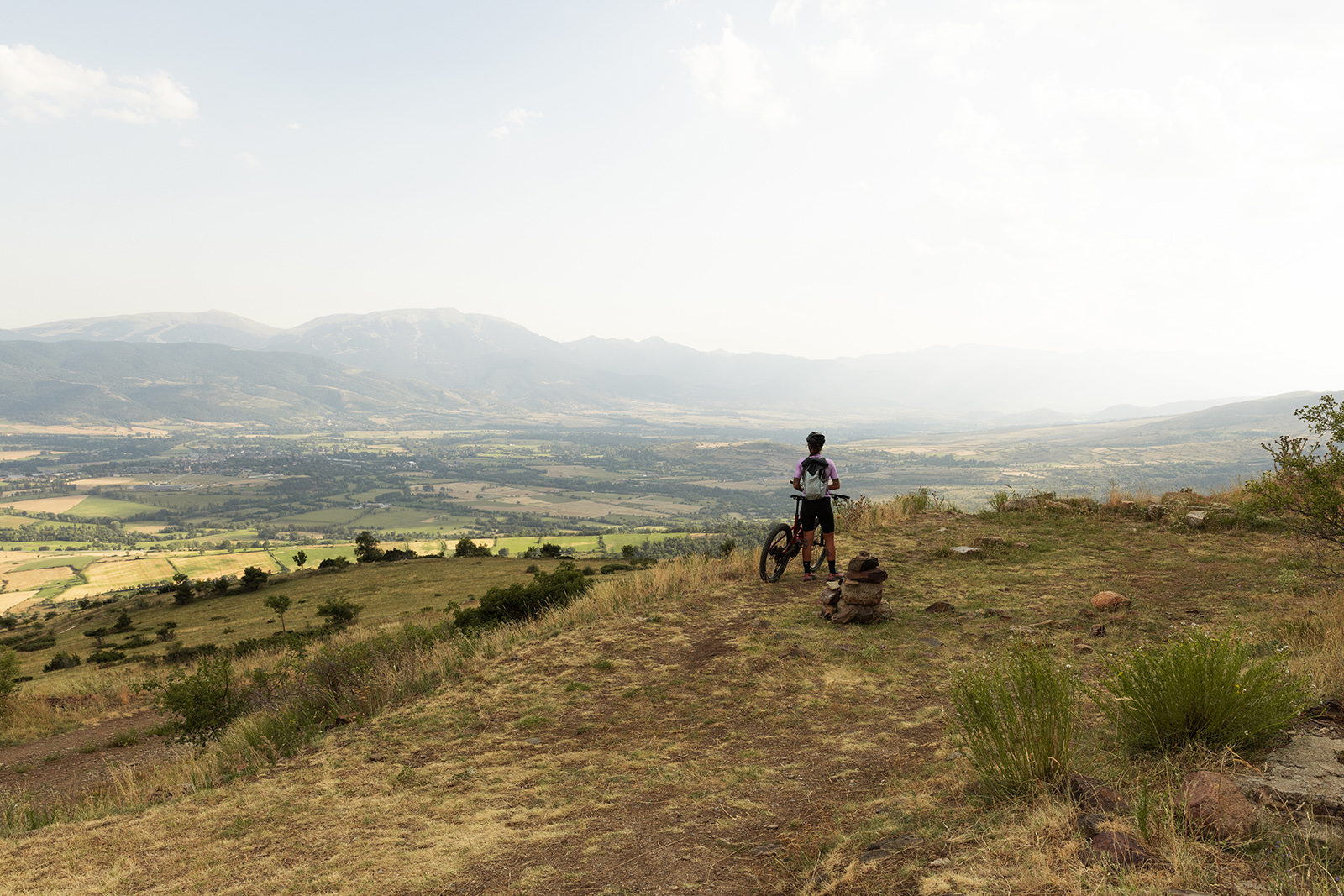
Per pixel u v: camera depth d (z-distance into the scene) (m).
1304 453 7.77
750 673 7.07
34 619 108.38
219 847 4.58
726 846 3.72
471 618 14.19
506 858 3.93
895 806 3.79
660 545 196.75
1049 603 8.47
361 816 4.86
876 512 15.23
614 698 6.90
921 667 6.69
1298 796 2.89
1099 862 2.57
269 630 59.41
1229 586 8.44
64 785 11.62
